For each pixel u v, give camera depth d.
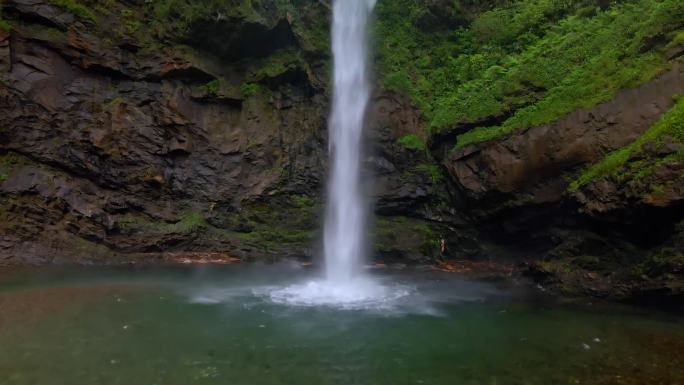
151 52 13.73
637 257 9.33
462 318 7.77
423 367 5.55
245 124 14.66
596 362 5.73
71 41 12.63
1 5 11.90
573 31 13.48
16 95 11.91
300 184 14.66
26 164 11.92
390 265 13.13
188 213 13.42
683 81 10.02
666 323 7.59
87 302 7.96
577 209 10.38
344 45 16.16
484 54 15.54
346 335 6.72
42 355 5.50
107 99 13.10
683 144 8.69
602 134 10.72
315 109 15.47
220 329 6.80
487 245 13.45
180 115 13.82
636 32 11.09
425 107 15.51
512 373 5.38
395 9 17.36
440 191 14.09
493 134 12.39
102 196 12.49
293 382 5.05
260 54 15.25
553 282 10.23
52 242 11.42
